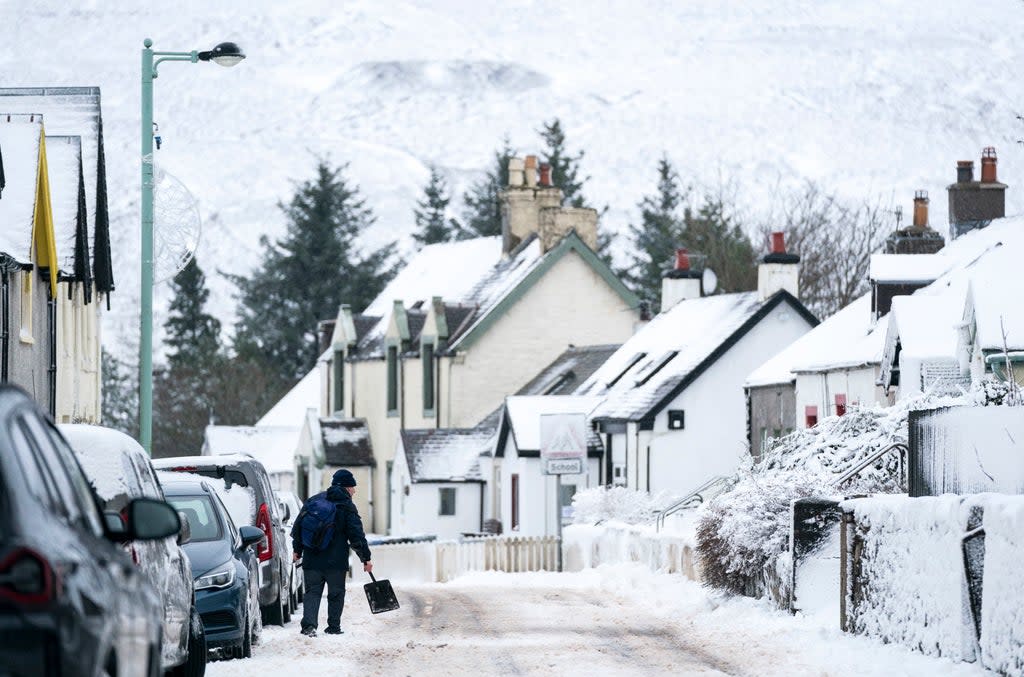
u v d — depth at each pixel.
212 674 43.88
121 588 20.47
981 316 74.19
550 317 172.88
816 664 45.66
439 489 160.88
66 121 98.25
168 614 33.50
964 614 42.59
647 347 149.00
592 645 52.78
